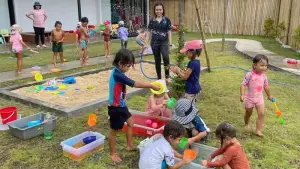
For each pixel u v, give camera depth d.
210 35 20.11
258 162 4.13
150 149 3.41
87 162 4.15
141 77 8.67
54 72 9.33
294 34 13.24
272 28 18.58
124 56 3.89
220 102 6.50
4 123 5.35
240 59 11.42
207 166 3.56
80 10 18.39
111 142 4.16
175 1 23.12
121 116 4.07
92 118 4.78
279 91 7.25
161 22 7.43
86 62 10.86
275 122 5.42
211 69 9.62
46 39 16.45
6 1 15.34
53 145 4.64
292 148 4.53
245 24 20.50
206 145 4.42
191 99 5.11
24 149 4.53
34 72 9.16
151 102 5.17
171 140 3.44
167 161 3.39
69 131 5.12
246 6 20.16
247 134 4.98
